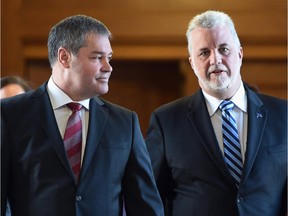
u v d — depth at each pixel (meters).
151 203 4.55
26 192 4.25
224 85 4.83
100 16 9.55
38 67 9.88
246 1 9.58
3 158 4.27
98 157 4.39
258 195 4.81
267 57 9.70
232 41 4.86
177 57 9.65
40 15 9.63
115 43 9.61
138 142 4.64
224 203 4.79
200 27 4.86
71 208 4.21
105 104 4.66
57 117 4.45
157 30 9.55
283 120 5.06
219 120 5.00
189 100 5.19
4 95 6.07
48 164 4.26
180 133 5.04
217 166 4.84
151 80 10.41
